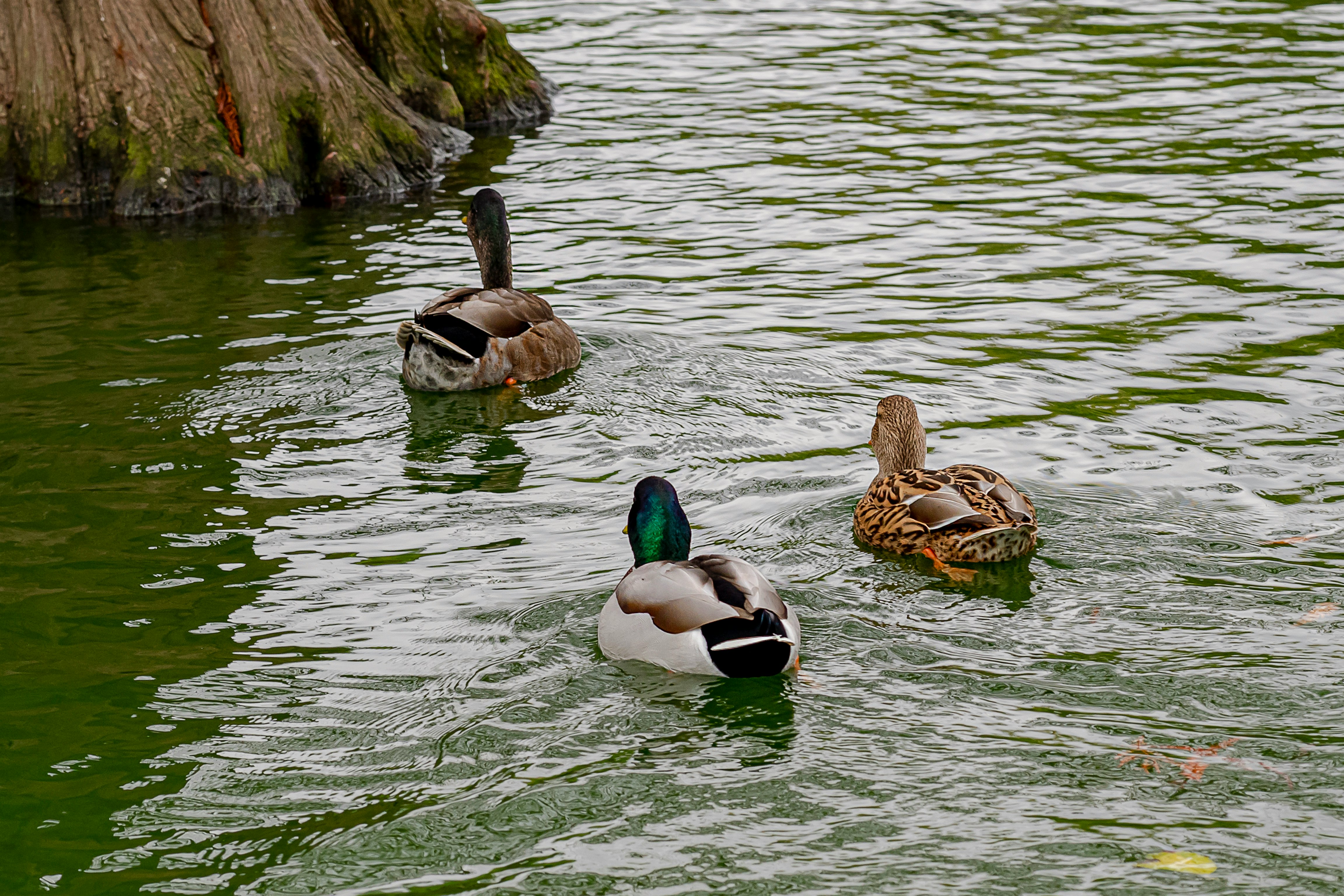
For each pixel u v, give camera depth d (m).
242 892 6.12
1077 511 9.81
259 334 14.06
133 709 7.68
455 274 16.17
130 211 19.08
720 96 24.77
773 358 13.36
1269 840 6.09
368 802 6.72
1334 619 8.14
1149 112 22.83
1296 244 16.38
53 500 10.38
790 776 6.70
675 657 7.62
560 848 6.24
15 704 7.77
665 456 11.20
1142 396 12.16
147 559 9.49
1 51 19.75
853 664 7.80
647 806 6.50
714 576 7.84
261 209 19.33
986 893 5.79
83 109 19.62
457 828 6.45
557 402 12.41
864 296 15.16
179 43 19.80
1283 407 11.78
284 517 10.13
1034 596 8.59
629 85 25.69
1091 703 7.30
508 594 8.92
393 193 20.03
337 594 8.99
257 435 11.63
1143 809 6.34
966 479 9.52
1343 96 23.22
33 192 19.75
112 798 6.87
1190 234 16.94
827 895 5.81
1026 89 24.61
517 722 7.36
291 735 7.39
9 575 9.27
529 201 19.22
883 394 12.45
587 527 9.95
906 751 6.88
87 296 15.40
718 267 16.30
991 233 17.27
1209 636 8.00
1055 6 31.33
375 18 22.36
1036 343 13.59
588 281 15.87
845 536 9.74
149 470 10.91
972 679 7.58
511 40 29.17
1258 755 6.76
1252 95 23.55
